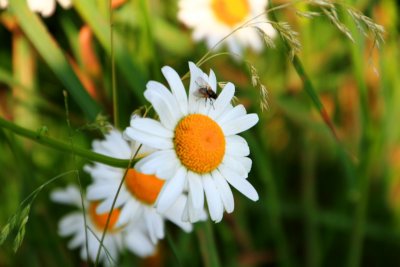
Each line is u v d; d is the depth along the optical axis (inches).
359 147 19.6
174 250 16.2
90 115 16.9
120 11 19.0
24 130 13.6
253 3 19.9
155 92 13.4
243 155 14.1
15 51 18.8
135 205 15.6
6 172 18.3
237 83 19.9
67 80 16.8
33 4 17.2
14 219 13.3
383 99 20.0
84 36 18.4
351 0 18.0
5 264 17.6
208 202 13.6
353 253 19.6
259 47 20.0
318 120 19.8
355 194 19.2
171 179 13.4
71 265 17.8
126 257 17.6
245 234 19.5
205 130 13.7
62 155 18.7
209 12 19.8
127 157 15.4
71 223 17.3
